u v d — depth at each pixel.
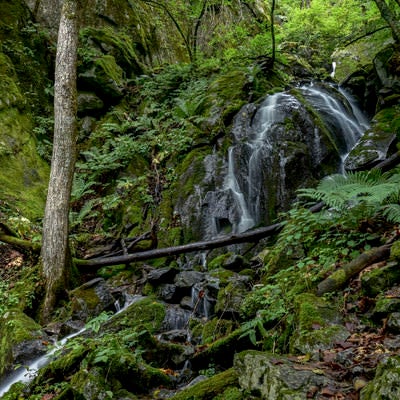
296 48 16.48
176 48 16.42
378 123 8.13
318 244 4.97
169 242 8.13
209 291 5.56
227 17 15.42
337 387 2.37
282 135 8.69
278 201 8.12
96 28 13.88
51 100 11.86
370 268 3.82
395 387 2.05
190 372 4.06
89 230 8.88
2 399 3.87
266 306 4.29
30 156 10.01
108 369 3.52
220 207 8.34
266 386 2.48
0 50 11.07
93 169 9.93
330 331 3.09
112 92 11.85
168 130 10.59
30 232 7.89
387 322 2.99
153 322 5.17
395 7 10.14
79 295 5.99
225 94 10.55
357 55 15.34
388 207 4.39
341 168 8.65
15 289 6.28
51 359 4.64
